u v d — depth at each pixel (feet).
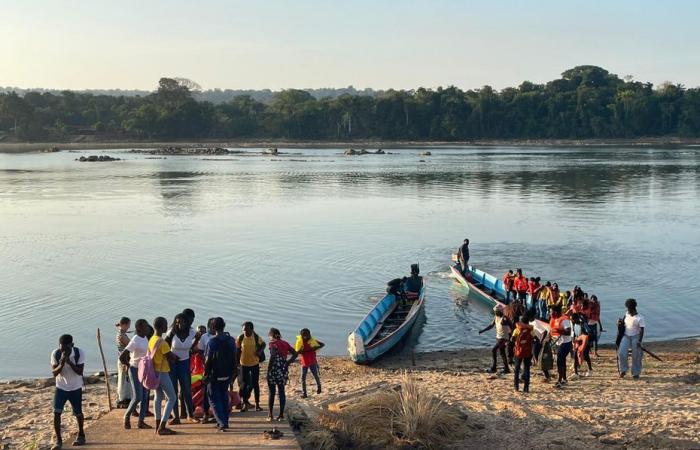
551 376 57.26
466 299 95.20
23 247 131.75
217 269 112.27
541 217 169.07
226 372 37.55
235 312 88.17
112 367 67.87
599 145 625.00
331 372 64.44
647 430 39.47
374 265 115.85
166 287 100.63
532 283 83.51
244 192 235.81
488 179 279.90
